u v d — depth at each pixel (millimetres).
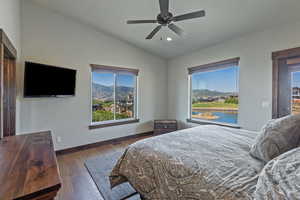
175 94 5137
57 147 3438
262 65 3125
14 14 2525
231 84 3768
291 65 2801
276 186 758
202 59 4301
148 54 4957
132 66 4605
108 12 3312
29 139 1721
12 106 2568
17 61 2797
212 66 4031
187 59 4730
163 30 3645
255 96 3234
